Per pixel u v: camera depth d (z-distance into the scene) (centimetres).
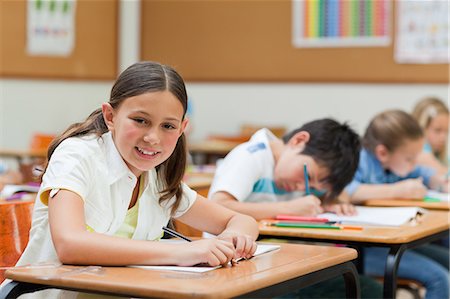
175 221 218
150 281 132
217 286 128
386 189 316
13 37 670
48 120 685
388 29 641
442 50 626
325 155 251
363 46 649
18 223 187
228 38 690
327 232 216
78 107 698
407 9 634
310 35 666
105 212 170
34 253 168
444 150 458
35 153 514
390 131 330
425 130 454
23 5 673
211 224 193
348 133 256
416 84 634
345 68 655
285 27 673
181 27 702
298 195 266
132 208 178
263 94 682
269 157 261
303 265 154
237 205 246
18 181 355
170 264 149
